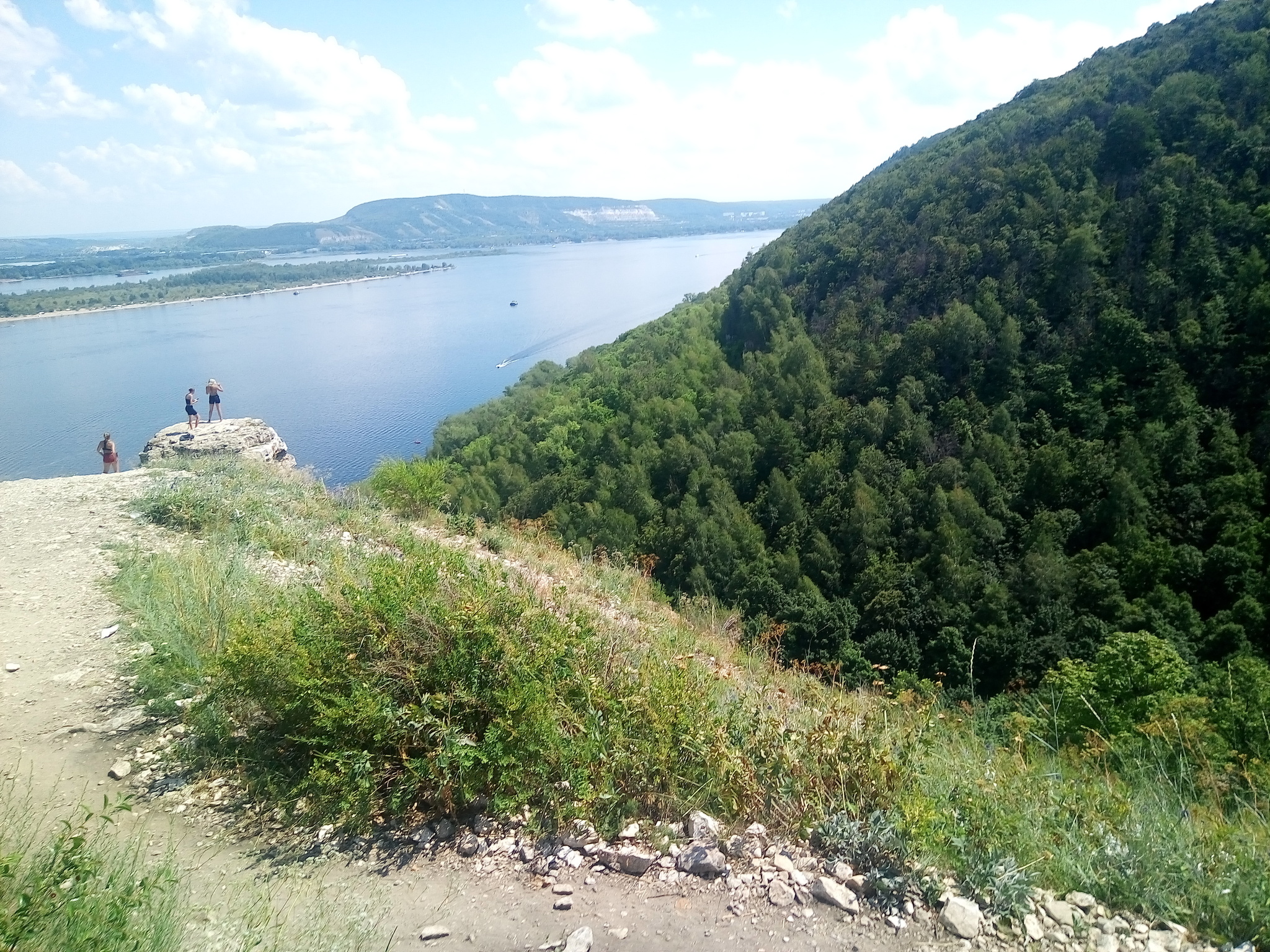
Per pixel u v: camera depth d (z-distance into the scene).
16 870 2.33
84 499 8.38
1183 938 2.31
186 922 2.36
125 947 2.11
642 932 2.41
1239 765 4.16
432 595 3.79
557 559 8.38
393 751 3.24
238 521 7.41
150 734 3.79
